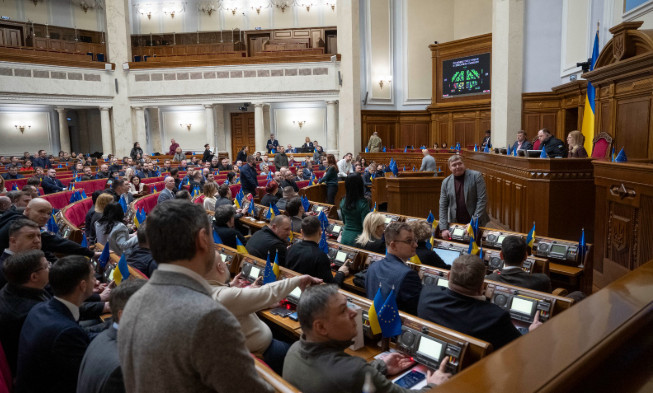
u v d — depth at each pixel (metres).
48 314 2.25
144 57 17.92
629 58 6.32
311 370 1.66
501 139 12.32
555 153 6.26
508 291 2.60
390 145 18.02
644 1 7.22
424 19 17.62
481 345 1.92
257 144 17.47
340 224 5.49
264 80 17.12
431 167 10.75
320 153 15.69
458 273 2.22
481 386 0.80
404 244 2.87
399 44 17.83
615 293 1.24
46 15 20.27
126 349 1.14
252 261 3.61
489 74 15.70
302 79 17.03
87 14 21.48
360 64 17.47
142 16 22.33
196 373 1.06
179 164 15.33
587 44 9.68
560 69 11.49
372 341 2.46
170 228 1.18
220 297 2.20
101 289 3.55
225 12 22.20
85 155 17.34
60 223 5.47
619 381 0.98
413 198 7.07
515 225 6.10
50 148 18.78
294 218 5.30
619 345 0.98
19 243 3.21
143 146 17.70
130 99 17.48
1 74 15.12
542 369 0.85
